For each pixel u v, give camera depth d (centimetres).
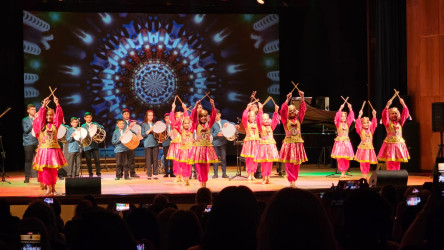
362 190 280
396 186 884
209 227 253
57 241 385
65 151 1235
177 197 877
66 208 841
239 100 1584
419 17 1330
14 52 1528
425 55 1319
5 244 289
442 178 258
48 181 903
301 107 975
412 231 265
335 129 1312
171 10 1605
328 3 1596
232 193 256
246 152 1133
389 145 1088
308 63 1644
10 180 1216
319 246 182
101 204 852
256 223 255
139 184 1085
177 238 318
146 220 382
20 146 1540
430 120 1302
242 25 1580
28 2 1516
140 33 1555
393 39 1359
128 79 1554
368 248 273
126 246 241
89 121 1235
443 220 249
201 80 1577
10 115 1527
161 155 1518
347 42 1597
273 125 1055
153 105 1568
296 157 951
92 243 238
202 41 1575
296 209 185
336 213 408
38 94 1498
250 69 1584
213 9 1611
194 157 976
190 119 1002
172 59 1570
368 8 1515
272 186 1005
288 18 1650
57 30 1511
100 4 1564
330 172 1341
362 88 1602
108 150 1551
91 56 1533
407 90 1355
